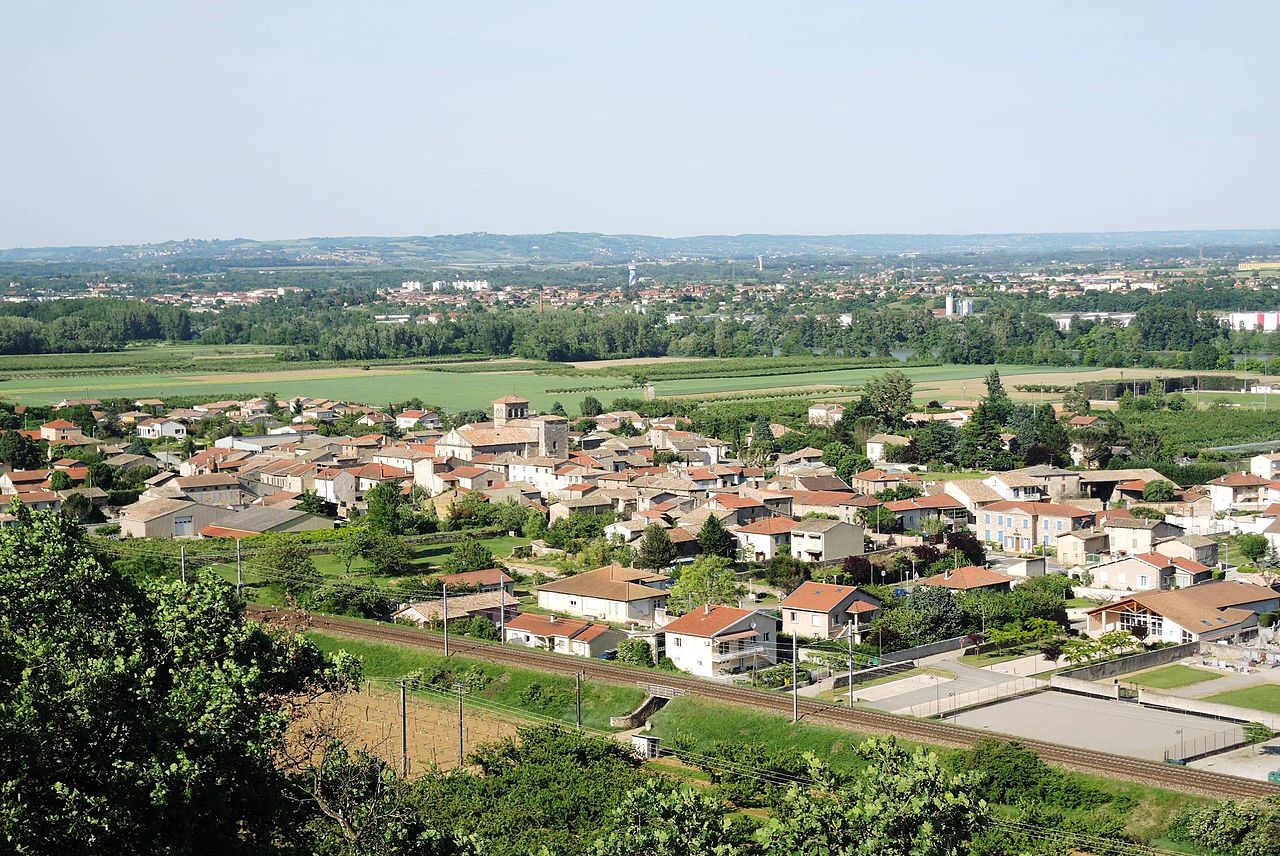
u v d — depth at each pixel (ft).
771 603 441.68
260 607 414.62
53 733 161.68
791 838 181.68
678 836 192.85
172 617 200.23
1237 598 408.67
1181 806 254.88
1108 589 460.96
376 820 183.93
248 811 187.11
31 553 201.16
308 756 215.51
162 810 164.96
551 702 335.88
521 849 224.74
